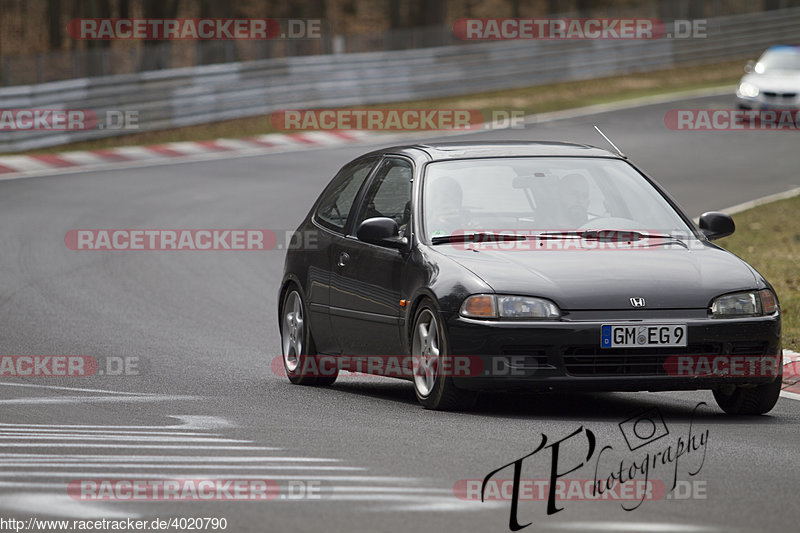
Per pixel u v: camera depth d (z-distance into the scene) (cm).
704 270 2989
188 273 5834
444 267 2995
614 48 15125
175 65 11319
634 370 2867
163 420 2847
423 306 3014
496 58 13825
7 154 9838
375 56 12650
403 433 2659
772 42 16912
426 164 3303
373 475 2220
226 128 11369
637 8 15662
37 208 7538
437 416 2906
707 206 7581
